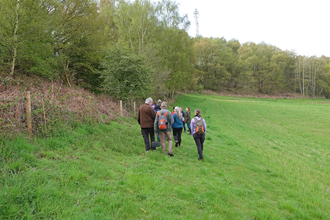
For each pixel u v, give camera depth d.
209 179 4.74
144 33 25.16
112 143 5.88
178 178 4.38
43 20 12.91
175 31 29.34
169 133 6.14
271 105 39.62
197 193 3.82
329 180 6.50
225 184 4.67
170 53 30.66
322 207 4.36
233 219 3.12
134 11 25.42
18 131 4.55
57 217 2.31
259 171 6.44
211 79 67.00
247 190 4.55
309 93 79.00
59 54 17.20
